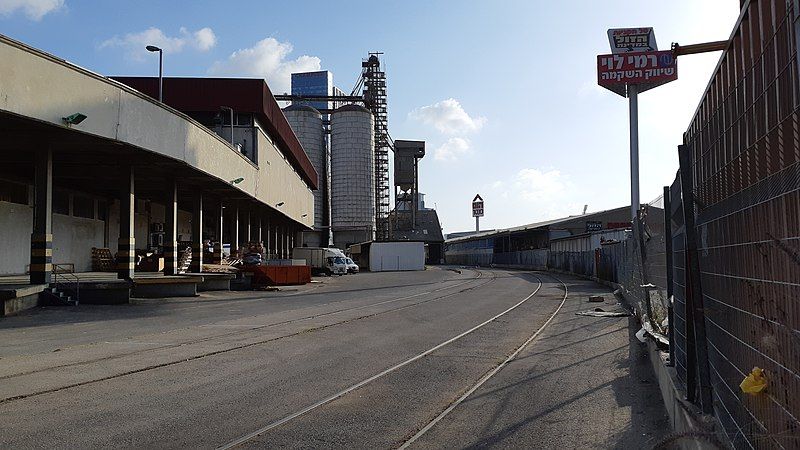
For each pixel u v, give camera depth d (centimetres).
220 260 4447
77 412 791
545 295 3016
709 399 571
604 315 1991
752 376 378
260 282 4047
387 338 1512
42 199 2311
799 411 311
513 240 8619
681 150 622
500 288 3638
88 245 3894
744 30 427
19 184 3141
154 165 2952
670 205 846
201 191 3722
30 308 2225
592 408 824
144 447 646
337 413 795
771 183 359
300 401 858
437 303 2606
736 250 455
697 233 635
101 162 2809
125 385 960
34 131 2208
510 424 748
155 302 2680
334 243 9806
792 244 321
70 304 2378
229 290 3688
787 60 332
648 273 1435
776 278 353
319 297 3081
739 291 445
